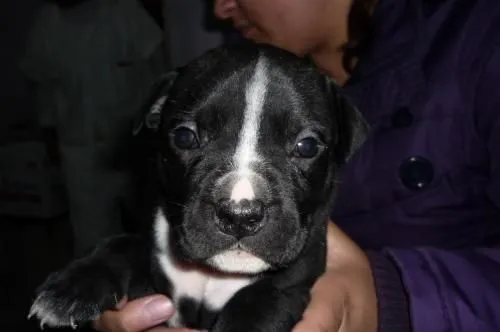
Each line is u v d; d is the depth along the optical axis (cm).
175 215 38
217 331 34
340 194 46
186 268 38
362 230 45
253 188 35
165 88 40
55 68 81
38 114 105
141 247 39
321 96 38
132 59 81
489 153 40
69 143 82
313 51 52
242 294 35
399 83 44
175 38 91
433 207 43
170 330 36
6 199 111
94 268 37
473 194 42
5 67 121
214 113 37
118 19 80
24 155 109
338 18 50
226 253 35
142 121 41
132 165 81
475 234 43
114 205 83
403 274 37
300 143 37
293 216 36
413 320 36
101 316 37
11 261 95
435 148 42
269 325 34
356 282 38
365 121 41
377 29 46
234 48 39
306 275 37
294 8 50
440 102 42
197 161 37
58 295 36
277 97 37
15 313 80
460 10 43
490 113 40
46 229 107
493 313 36
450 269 37
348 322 37
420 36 44
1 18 119
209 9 87
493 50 40
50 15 81
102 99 81
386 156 44
